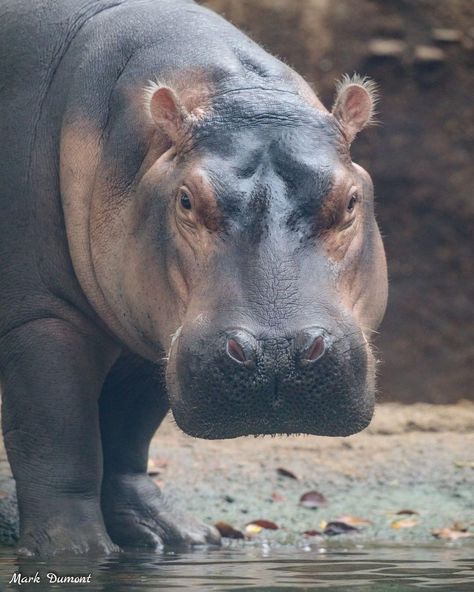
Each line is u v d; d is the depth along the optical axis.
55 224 17.78
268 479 23.44
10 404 18.08
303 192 14.62
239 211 14.52
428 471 24.45
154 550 18.23
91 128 17.36
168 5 18.38
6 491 21.14
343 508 21.84
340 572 15.27
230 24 18.34
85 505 17.89
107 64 17.70
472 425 31.20
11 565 16.16
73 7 18.78
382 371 37.06
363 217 15.84
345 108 15.76
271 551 18.05
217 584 14.07
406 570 15.48
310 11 37.91
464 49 37.94
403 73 37.72
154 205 15.76
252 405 13.90
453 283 37.75
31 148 17.94
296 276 14.21
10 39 18.77
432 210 37.72
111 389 19.86
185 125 15.59
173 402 14.55
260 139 15.09
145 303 16.02
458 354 37.53
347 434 14.35
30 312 17.86
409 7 38.00
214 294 14.27
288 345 13.79
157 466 23.70
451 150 37.81
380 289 16.14
